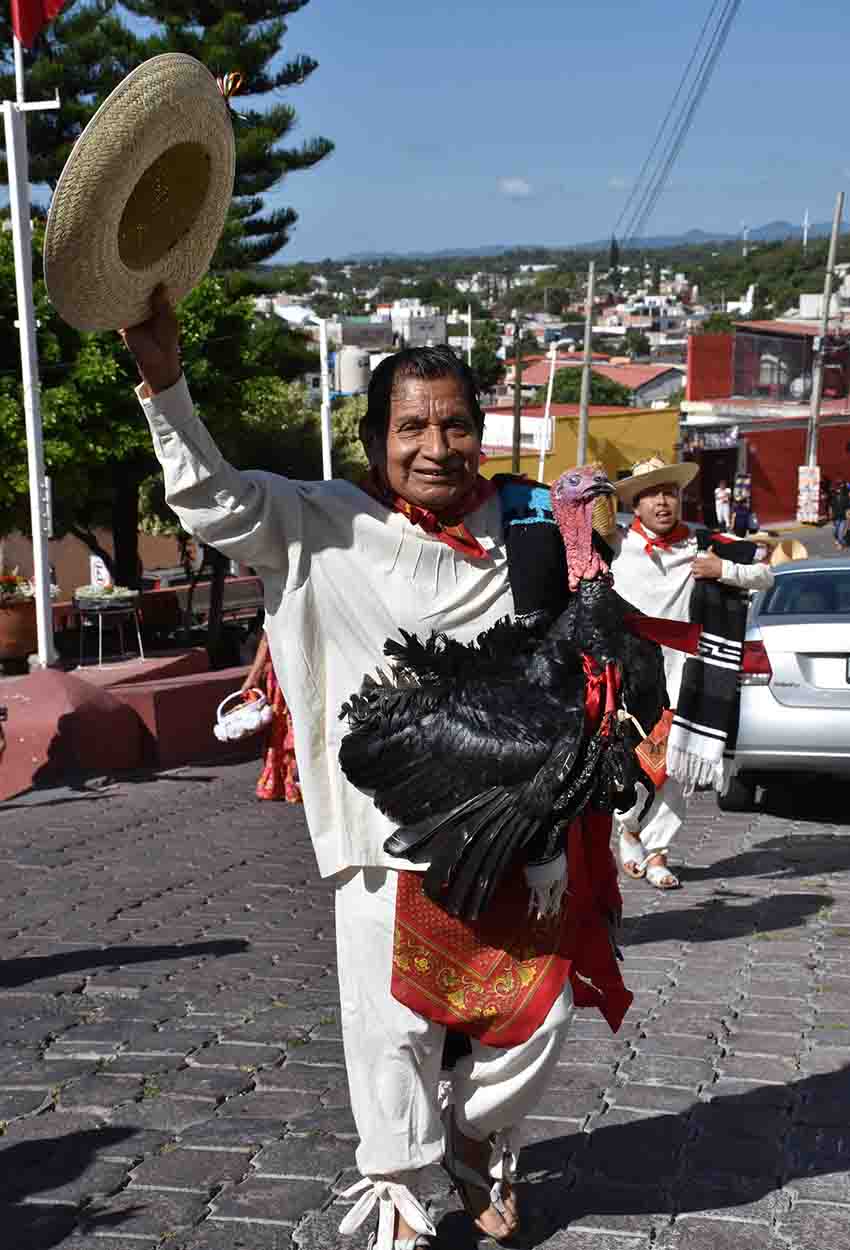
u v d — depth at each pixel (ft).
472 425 11.30
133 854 30.07
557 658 10.63
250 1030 18.04
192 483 10.68
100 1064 16.92
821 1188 12.94
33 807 36.19
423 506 11.30
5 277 69.67
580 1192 13.01
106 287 9.97
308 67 91.91
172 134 9.74
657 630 11.03
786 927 22.29
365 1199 11.50
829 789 35.09
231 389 78.64
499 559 11.40
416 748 10.57
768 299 615.57
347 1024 11.41
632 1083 15.67
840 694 30.37
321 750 11.32
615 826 25.49
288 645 11.29
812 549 150.41
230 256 93.45
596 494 10.95
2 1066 16.85
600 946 11.68
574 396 291.99
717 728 24.35
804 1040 16.90
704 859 27.73
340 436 95.45
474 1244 12.13
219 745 42.68
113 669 48.39
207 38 88.12
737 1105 14.98
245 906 25.32
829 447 185.37
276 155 92.32
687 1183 13.14
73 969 21.21
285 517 11.10
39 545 53.11
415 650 10.66
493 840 10.39
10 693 41.22
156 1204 13.08
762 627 31.17
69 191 9.41
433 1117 11.35
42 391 69.21
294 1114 15.16
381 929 11.19
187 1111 15.31
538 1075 11.24
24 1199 13.28
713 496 175.83
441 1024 11.24
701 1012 18.17
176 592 83.35
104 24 86.63
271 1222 12.66
